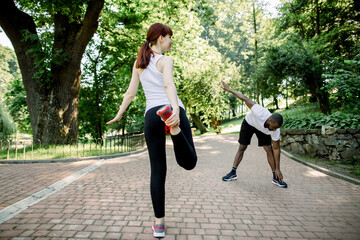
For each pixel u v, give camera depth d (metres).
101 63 14.94
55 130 8.80
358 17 13.79
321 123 6.49
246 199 3.10
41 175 4.44
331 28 14.99
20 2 9.19
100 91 14.37
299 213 2.62
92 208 2.68
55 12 8.05
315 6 14.80
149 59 1.81
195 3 11.55
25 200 2.93
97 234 2.02
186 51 12.61
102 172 4.78
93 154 7.38
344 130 5.64
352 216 2.54
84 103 14.45
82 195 3.19
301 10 15.41
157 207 1.92
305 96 11.25
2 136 16.72
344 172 4.52
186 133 1.79
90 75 14.62
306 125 7.07
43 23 10.73
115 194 3.25
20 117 18.64
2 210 2.54
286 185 3.68
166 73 1.70
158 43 1.91
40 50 8.26
